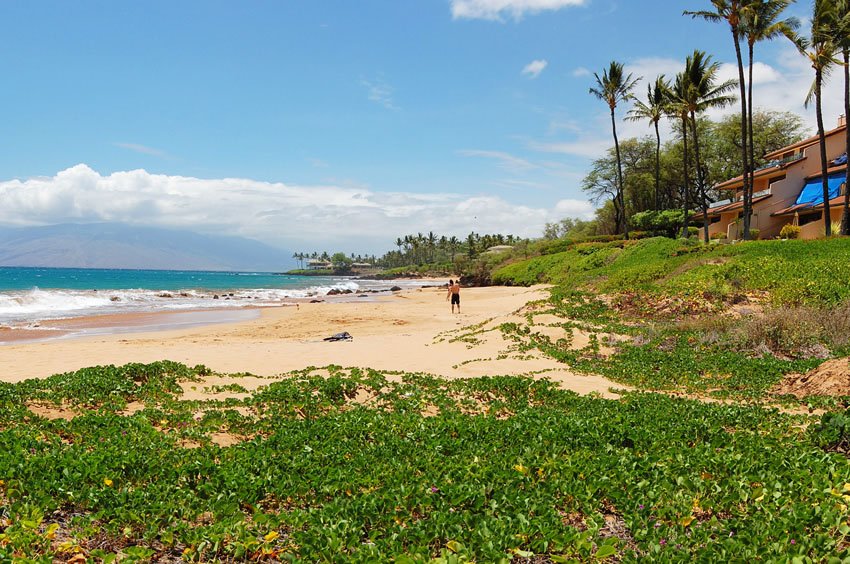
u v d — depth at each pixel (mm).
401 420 9508
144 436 8203
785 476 6504
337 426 9141
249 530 5262
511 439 8336
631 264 41750
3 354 17234
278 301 49625
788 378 14000
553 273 54781
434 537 5051
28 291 49312
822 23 34594
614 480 6453
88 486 5797
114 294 51094
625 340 19922
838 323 18359
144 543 5051
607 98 56719
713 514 5840
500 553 4645
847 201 36625
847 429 7988
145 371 13039
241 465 6805
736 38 38750
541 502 5730
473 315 33406
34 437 7543
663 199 77625
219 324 29797
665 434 8445
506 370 16047
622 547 5039
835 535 5191
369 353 18516
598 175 77000
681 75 47000
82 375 12117
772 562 4422
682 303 24453
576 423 8906
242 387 12727
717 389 13914
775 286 25031
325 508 5535
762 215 46438
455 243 184750
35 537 4699
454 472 6668
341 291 64062
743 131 39938
